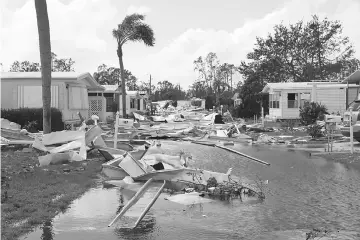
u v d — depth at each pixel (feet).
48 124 60.03
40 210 26.53
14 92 87.92
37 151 53.52
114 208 28.22
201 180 35.40
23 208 26.61
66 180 36.94
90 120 98.37
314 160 53.83
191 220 25.67
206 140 85.87
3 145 56.29
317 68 181.78
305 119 106.63
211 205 29.50
